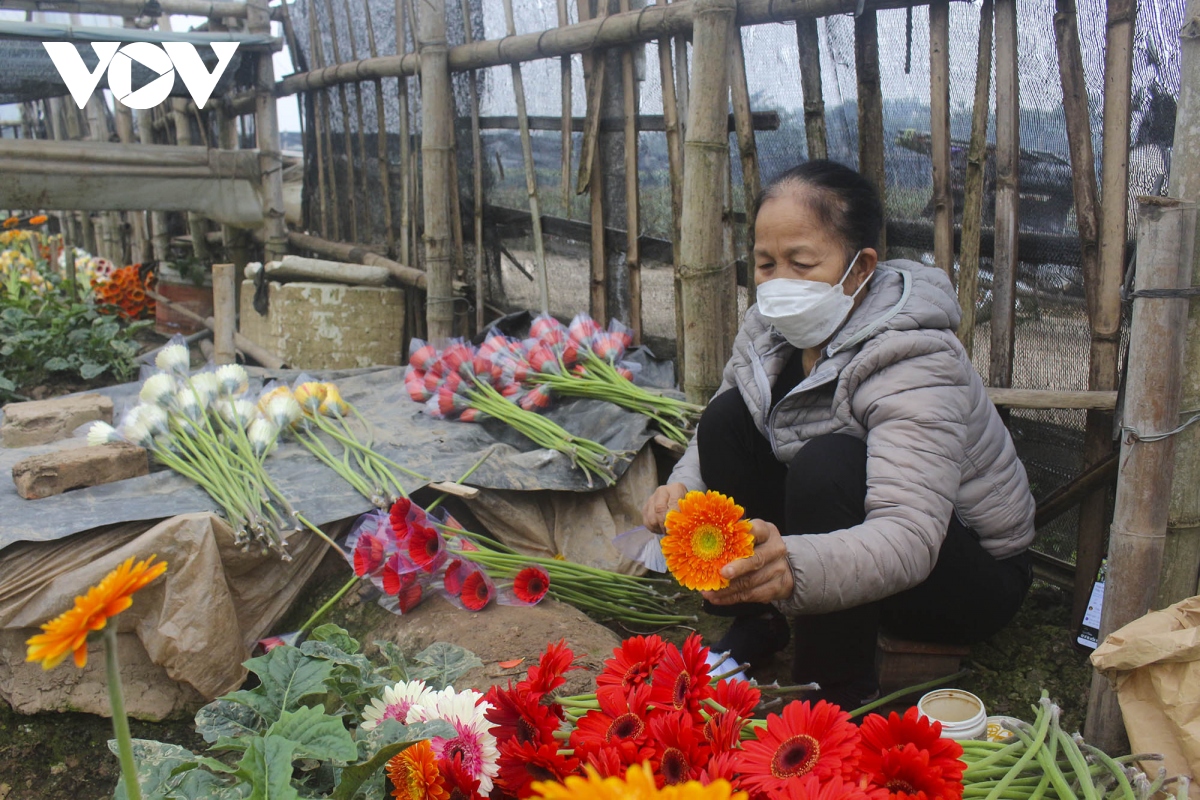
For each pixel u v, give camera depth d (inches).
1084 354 86.6
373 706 59.1
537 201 140.4
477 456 102.7
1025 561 77.6
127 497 91.0
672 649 50.7
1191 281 62.9
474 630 80.8
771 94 107.3
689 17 110.3
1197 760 52.1
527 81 139.6
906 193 97.9
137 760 52.0
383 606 87.7
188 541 83.4
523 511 100.4
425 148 151.2
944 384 66.7
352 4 180.9
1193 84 60.2
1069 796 49.2
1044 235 87.8
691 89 103.7
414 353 121.2
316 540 93.0
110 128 283.3
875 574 60.4
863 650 69.6
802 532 69.4
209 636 83.4
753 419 79.7
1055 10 82.9
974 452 72.0
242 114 221.6
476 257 157.2
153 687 84.7
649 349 127.0
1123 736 67.0
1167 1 76.1
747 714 50.6
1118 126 79.3
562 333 119.6
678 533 54.2
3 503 89.0
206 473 95.0
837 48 99.6
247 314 182.9
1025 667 82.3
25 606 81.9
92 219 321.1
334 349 164.4
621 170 129.0
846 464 68.0
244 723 56.3
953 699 65.0
